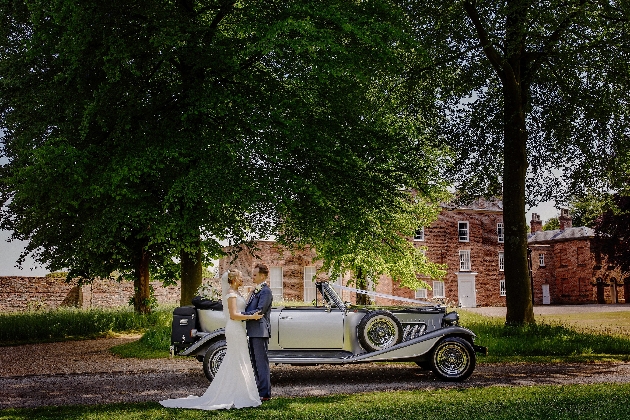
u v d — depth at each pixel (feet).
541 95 69.00
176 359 44.83
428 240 155.53
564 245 185.57
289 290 119.44
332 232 55.06
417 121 69.92
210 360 32.73
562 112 67.36
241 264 99.66
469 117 71.36
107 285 108.17
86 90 48.14
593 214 78.28
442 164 74.38
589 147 67.56
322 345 34.19
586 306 157.99
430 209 88.38
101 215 48.52
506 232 61.26
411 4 58.18
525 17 51.88
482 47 59.16
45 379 35.60
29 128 50.42
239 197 45.11
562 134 67.46
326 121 52.54
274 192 47.73
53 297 105.91
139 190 47.70
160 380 34.86
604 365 41.65
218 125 49.57
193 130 47.85
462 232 161.38
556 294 187.21
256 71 51.47
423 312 36.50
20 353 50.98
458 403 25.72
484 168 73.20
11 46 52.95
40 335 65.62
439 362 34.42
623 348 49.78
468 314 91.04
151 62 45.88
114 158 44.83
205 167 44.57
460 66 66.03
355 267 87.76
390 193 58.18
